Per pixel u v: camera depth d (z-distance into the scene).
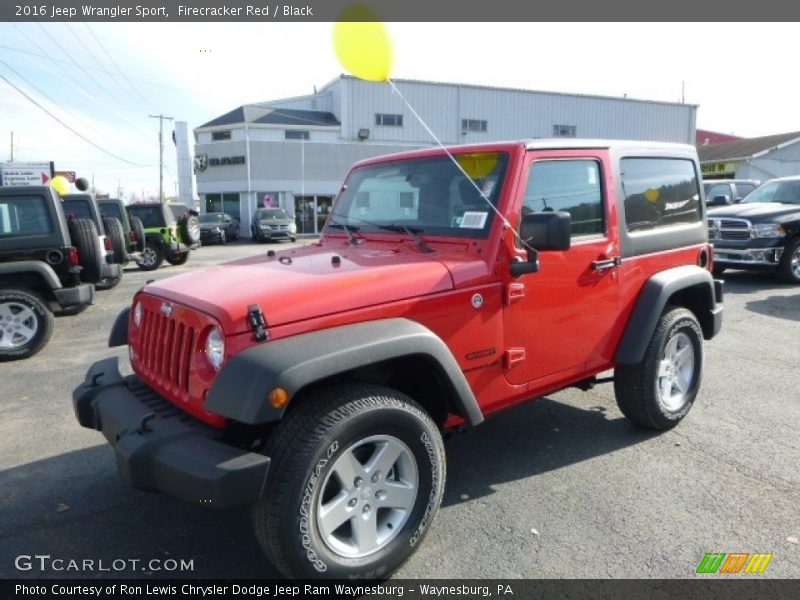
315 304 2.66
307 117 39.81
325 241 4.12
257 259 3.66
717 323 4.69
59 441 4.56
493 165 3.34
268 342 2.53
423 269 3.03
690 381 4.48
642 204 4.09
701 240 4.64
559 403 5.07
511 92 37.50
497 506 3.44
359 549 2.70
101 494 3.72
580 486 3.65
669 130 41.47
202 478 2.34
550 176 3.46
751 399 5.09
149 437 2.59
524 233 3.03
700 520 3.25
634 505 3.41
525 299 3.34
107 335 8.33
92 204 11.23
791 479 3.69
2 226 7.41
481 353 3.18
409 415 2.76
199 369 2.67
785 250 10.58
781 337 7.16
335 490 2.71
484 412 3.32
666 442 4.25
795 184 11.64
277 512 2.46
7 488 3.81
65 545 3.18
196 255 23.03
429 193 3.61
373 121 36.50
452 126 37.09
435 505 2.90
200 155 35.97
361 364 2.56
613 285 3.84
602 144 3.82
